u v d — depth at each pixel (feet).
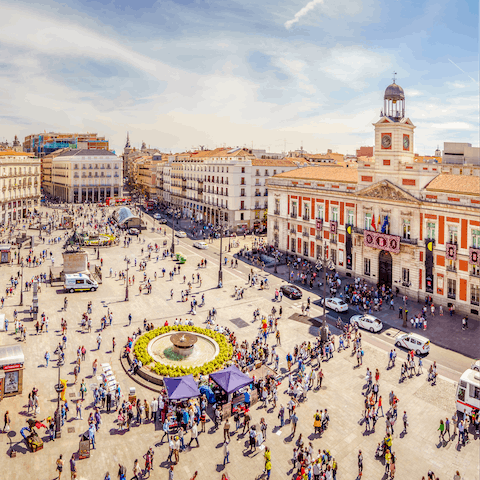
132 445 89.56
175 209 496.64
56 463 81.71
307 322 159.94
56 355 127.85
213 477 80.38
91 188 556.51
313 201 235.20
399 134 181.98
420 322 151.94
